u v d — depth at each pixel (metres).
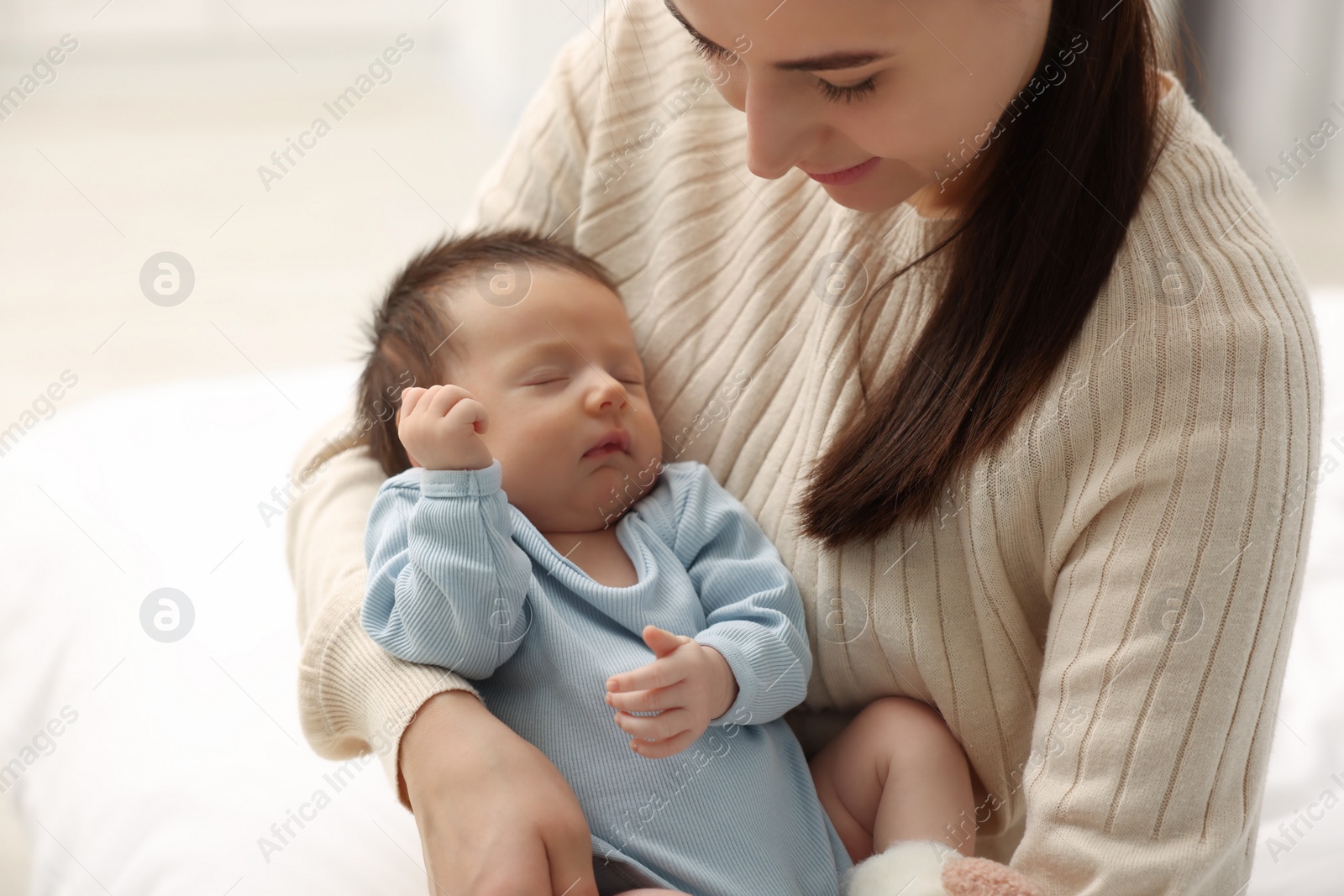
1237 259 0.74
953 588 0.85
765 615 0.88
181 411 1.67
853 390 0.90
